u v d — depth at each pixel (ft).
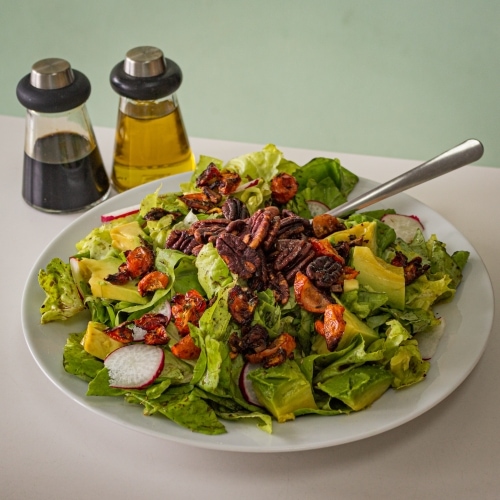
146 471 1.73
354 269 1.86
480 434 1.78
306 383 1.69
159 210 2.09
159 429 1.65
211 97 3.54
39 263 2.05
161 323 1.83
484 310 1.88
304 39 3.30
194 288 1.89
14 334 2.04
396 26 3.21
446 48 3.24
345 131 3.56
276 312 1.79
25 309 1.92
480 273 1.97
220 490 1.69
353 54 3.31
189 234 1.96
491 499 1.66
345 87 3.42
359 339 1.75
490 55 3.22
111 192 2.56
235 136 3.66
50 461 1.75
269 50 3.35
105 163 2.68
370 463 1.73
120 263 1.97
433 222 2.16
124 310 1.86
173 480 1.71
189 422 1.66
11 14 3.39
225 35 3.34
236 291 1.78
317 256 1.87
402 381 1.75
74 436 1.80
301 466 1.73
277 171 2.25
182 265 1.90
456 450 1.75
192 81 3.50
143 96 2.30
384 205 2.22
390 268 1.88
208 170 2.17
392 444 1.76
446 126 3.46
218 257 1.85
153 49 2.37
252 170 2.26
